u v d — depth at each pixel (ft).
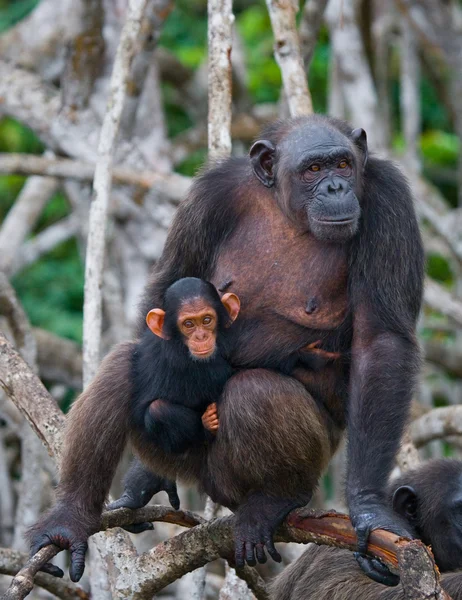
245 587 44.47
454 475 43.98
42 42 83.66
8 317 62.23
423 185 85.30
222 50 47.16
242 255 39.06
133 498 38.73
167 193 70.59
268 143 38.68
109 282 77.25
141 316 39.70
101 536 39.47
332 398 37.99
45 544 35.27
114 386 36.73
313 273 38.27
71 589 46.80
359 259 37.37
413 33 88.63
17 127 108.99
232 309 36.99
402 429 35.53
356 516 33.78
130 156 71.61
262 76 112.27
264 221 39.09
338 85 87.30
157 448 37.24
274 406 35.42
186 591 60.75
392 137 99.14
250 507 35.73
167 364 36.35
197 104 104.06
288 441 35.47
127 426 36.83
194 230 39.63
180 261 39.86
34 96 75.31
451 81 83.30
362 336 36.91
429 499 43.86
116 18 75.92
